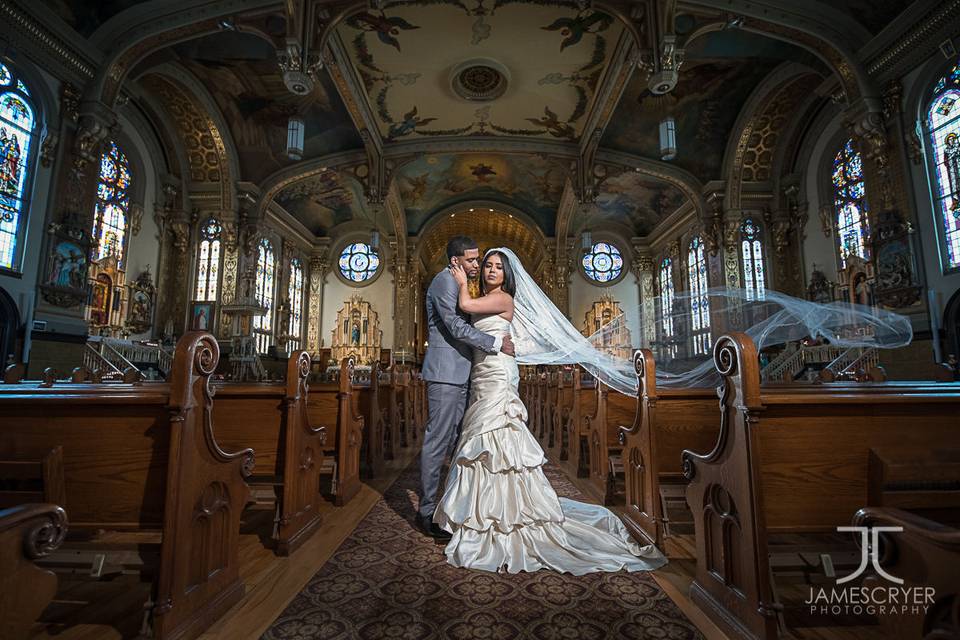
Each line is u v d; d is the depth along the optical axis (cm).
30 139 926
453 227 2689
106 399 199
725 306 1473
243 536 324
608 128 1449
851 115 1013
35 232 931
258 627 204
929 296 917
